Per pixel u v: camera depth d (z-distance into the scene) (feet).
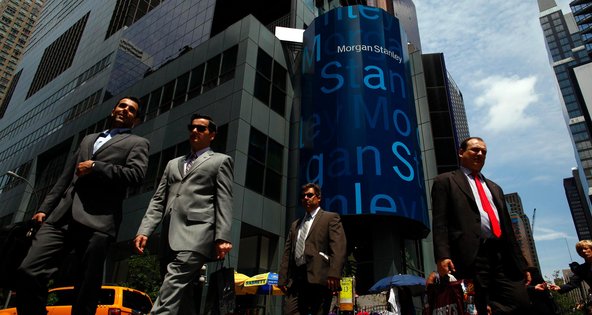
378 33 76.64
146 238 12.07
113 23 147.23
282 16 100.58
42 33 225.76
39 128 142.51
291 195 71.26
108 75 121.08
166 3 128.57
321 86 73.67
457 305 11.22
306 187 16.05
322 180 65.46
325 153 67.26
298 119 77.97
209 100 74.74
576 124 513.86
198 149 13.51
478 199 12.21
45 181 116.47
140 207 74.74
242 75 71.51
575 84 437.99
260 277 43.42
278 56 82.94
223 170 12.41
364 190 62.08
